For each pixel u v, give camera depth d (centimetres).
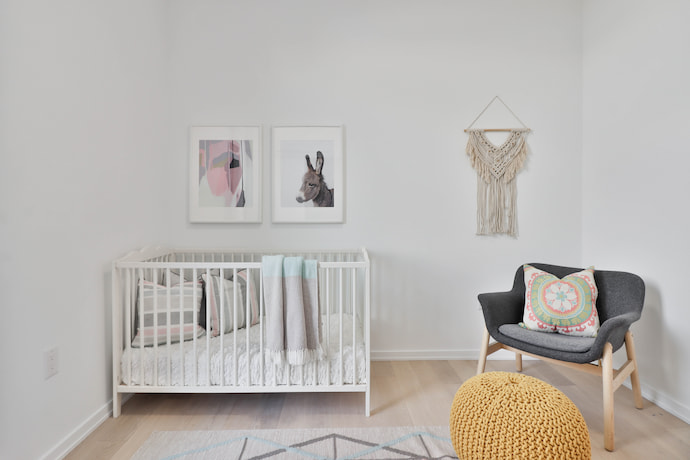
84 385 183
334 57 275
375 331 278
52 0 163
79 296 180
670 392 204
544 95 276
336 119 275
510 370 257
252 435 181
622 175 238
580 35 276
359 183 276
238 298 226
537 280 225
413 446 171
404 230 277
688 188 194
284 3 274
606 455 166
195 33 272
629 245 233
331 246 276
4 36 140
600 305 216
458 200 278
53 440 162
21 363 147
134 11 228
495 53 276
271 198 275
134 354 200
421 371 257
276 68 273
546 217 278
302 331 191
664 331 208
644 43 221
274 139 273
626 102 235
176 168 273
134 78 229
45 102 159
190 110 273
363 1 275
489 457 124
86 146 185
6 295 141
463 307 279
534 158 277
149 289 209
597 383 237
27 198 150
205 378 199
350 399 219
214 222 273
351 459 162
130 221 225
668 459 163
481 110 277
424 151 277
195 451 168
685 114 196
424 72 276
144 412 204
